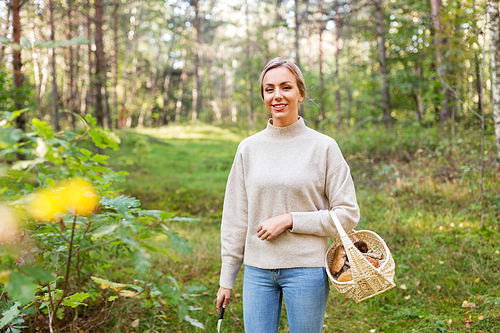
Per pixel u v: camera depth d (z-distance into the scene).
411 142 7.31
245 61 13.41
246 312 1.59
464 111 7.89
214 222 5.55
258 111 14.90
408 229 4.09
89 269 2.37
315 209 1.57
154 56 34.16
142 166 11.07
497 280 2.97
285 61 1.64
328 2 12.30
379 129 9.57
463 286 2.96
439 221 4.16
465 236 3.73
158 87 34.00
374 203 5.13
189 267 3.73
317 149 1.59
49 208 1.04
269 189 1.56
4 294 1.93
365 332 2.60
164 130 21.98
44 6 10.58
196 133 20.98
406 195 5.12
